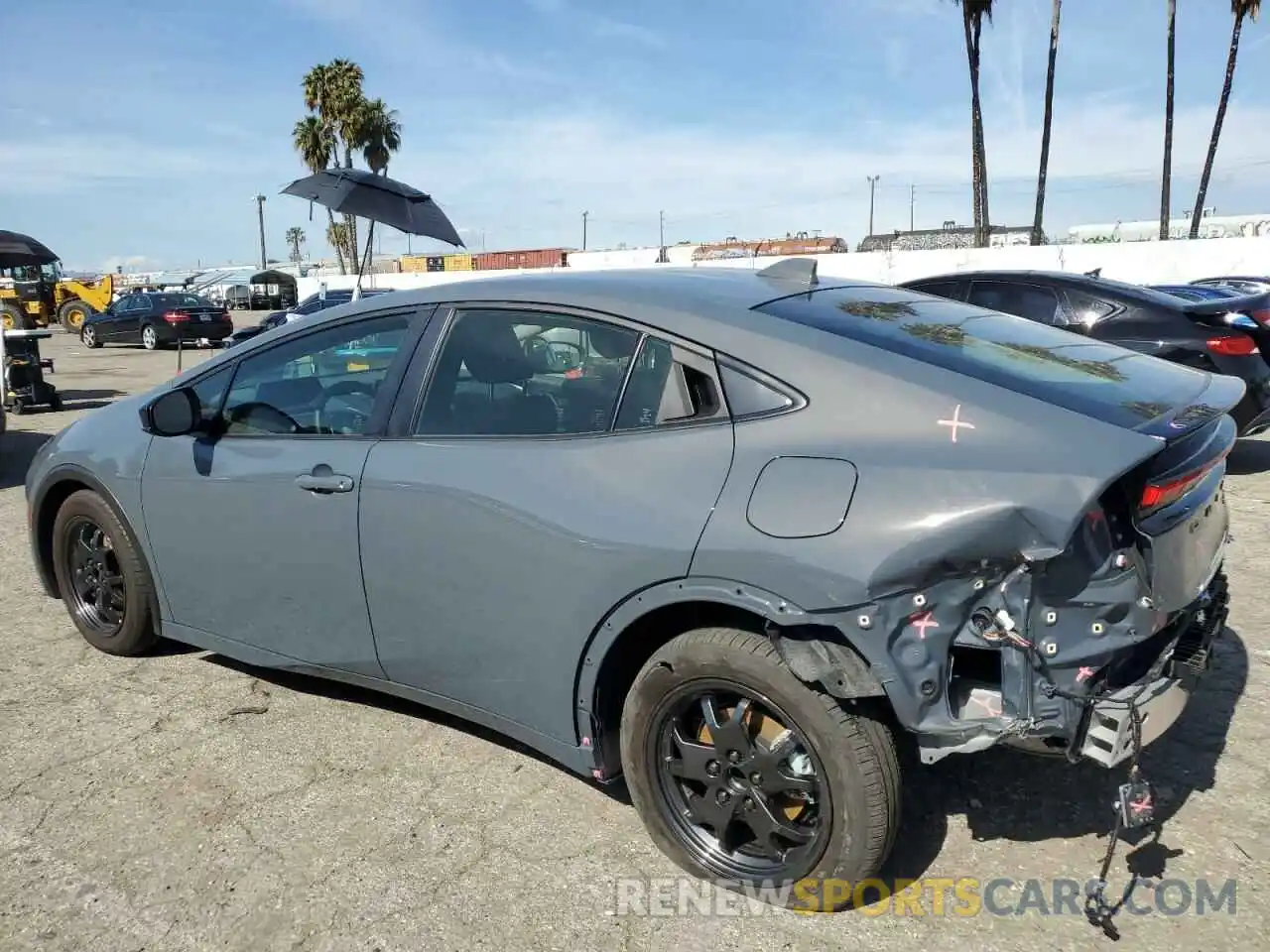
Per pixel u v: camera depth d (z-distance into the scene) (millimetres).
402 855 2842
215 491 3537
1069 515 2158
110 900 2668
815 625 2316
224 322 26375
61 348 26625
